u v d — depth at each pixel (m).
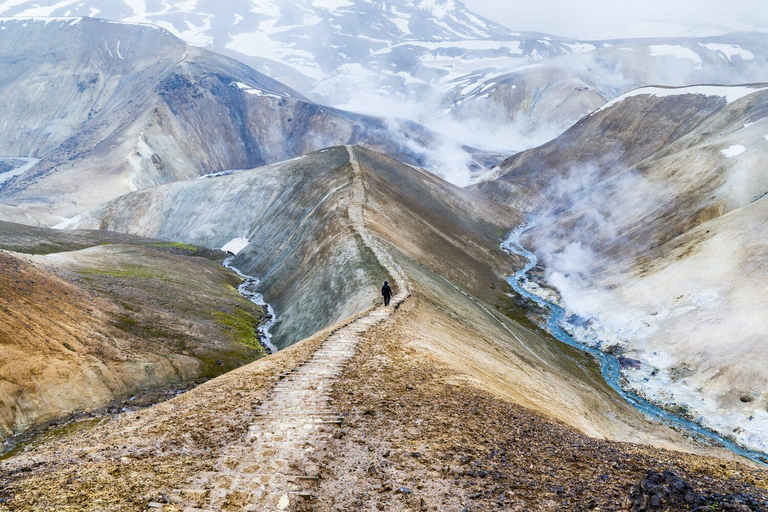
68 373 55.47
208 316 82.88
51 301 65.44
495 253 140.75
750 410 64.12
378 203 112.56
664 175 145.88
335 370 27.45
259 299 103.62
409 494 14.49
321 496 14.48
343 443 17.94
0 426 47.78
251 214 164.00
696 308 87.19
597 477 15.31
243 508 13.53
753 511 11.27
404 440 18.28
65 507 12.37
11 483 14.09
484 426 20.47
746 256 90.62
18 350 53.69
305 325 73.00
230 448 17.31
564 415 40.31
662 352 81.81
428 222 127.69
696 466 16.23
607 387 75.44
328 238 93.69
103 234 154.25
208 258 144.12
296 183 158.38
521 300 112.19
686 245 106.50
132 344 65.94
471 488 14.73
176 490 14.10
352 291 65.06
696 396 70.06
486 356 47.00
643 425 63.56
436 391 25.06
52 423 50.88
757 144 128.38
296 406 21.62
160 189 193.88
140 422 20.83
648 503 12.25
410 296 53.97
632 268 112.19
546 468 16.34
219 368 68.00
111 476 14.73
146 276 97.88
